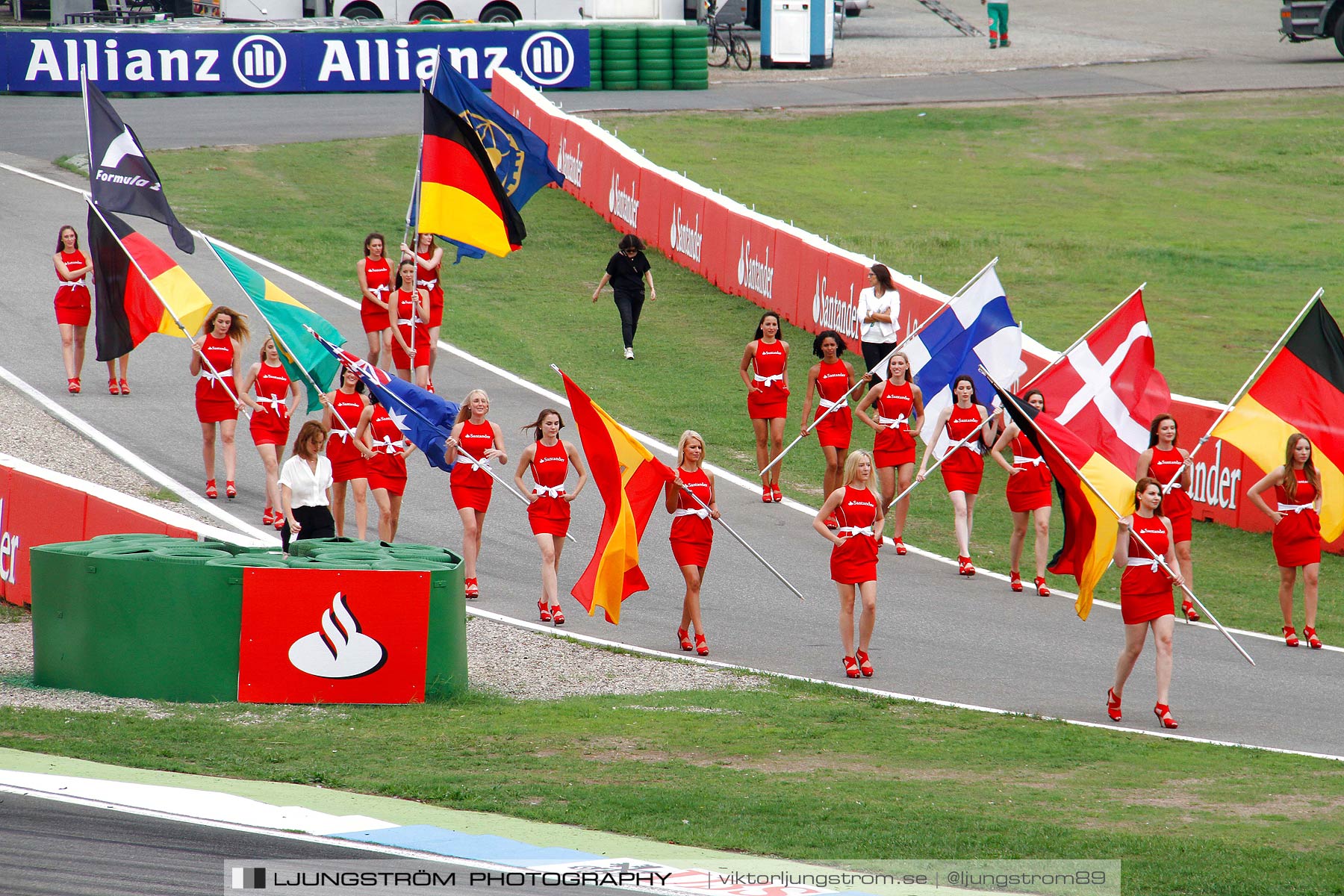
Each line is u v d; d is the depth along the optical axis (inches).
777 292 3762.3
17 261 3649.1
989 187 5113.2
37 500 2087.8
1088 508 1754.4
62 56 5669.3
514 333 3528.5
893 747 1510.8
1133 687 1813.5
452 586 1674.5
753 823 1226.0
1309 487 2005.4
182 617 1631.4
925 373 2493.8
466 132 2807.6
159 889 999.6
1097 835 1195.9
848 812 1261.1
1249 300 3882.9
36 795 1222.3
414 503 2507.4
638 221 4456.2
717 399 3152.1
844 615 1808.6
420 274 2849.4
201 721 1537.9
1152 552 1633.9
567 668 1819.6
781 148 5492.1
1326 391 2162.9
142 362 3093.0
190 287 2556.6
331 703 1636.3
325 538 1987.0
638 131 5526.6
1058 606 2175.2
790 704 1675.7
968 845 1162.0
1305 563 2007.9
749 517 2519.7
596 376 3248.0
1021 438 2208.4
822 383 2491.4
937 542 2493.8
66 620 1670.8
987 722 1621.6
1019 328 2522.1
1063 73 6998.0
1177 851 1148.5
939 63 7367.1
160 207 2635.3
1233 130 5831.7
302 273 3772.1
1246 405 2207.2
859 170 5246.1
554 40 6141.7
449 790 1304.1
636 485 1911.9
